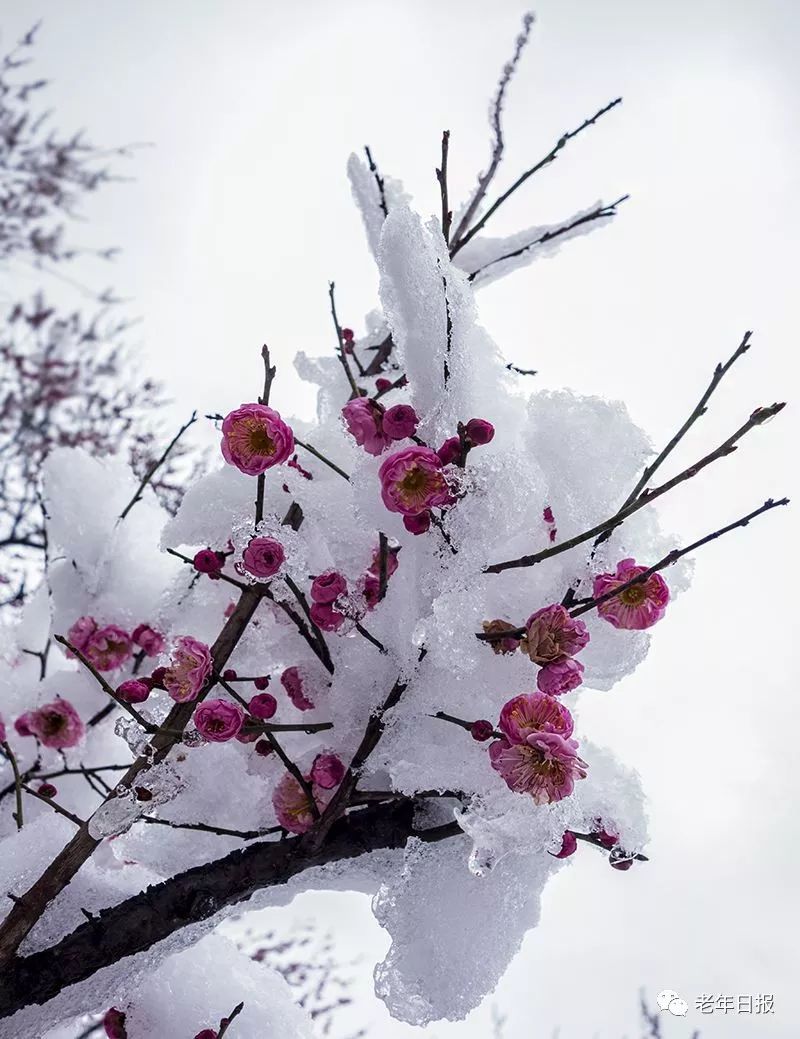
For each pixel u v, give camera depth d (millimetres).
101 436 2436
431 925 904
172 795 900
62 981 896
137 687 917
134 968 916
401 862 938
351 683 938
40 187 2705
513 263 1125
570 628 886
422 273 889
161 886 916
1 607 1724
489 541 885
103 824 891
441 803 935
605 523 887
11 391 2490
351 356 1120
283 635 965
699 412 895
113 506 1098
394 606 933
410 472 873
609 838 916
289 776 951
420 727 917
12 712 1089
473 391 905
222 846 959
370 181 1135
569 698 945
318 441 969
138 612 1074
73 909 924
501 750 878
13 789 1059
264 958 2086
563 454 916
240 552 938
